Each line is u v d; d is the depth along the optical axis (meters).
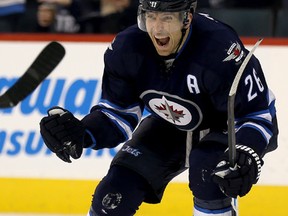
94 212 9.84
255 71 9.48
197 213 9.66
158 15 9.02
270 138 9.64
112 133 10.00
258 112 9.38
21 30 17.42
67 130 9.22
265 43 14.61
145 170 9.88
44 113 14.89
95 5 17.58
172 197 14.44
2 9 17.39
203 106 9.67
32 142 14.89
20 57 14.92
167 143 10.30
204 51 9.27
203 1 17.44
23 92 10.09
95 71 14.83
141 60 9.55
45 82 14.88
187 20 9.18
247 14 17.23
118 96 10.00
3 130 14.97
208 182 9.38
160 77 9.55
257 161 8.84
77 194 14.74
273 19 17.17
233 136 8.48
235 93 8.41
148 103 10.00
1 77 14.95
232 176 8.56
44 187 14.81
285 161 14.55
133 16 16.88
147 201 10.16
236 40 9.47
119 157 10.02
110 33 16.98
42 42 14.87
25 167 14.89
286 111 14.61
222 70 9.23
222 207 9.48
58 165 14.80
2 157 14.95
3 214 14.72
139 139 10.31
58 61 10.16
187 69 9.37
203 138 9.93
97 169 14.74
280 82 14.63
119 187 9.70
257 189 14.48
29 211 14.81
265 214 14.47
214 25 9.53
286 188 14.50
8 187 14.88
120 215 9.73
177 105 9.73
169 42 9.18
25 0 17.41
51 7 17.19
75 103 14.87
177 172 10.42
